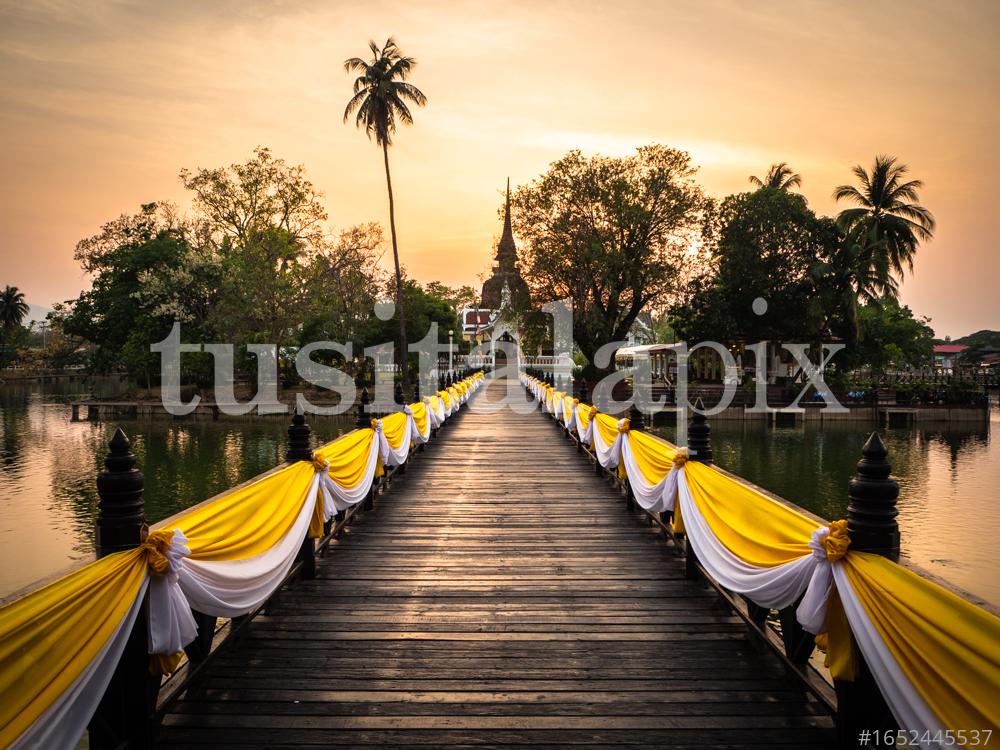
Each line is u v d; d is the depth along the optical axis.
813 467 18.05
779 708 3.31
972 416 29.06
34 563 9.84
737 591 3.49
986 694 1.92
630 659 3.83
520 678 3.60
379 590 4.94
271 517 3.72
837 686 2.82
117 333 35.09
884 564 2.34
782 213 30.52
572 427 13.38
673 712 3.27
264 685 3.50
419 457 11.80
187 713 3.22
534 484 9.23
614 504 7.93
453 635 4.14
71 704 2.14
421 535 6.52
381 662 3.77
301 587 5.00
